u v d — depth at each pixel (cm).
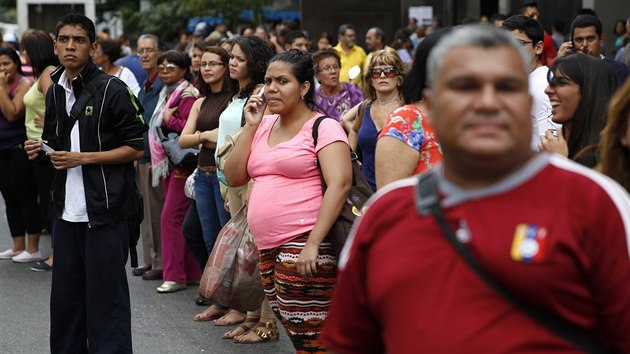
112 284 1111
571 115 839
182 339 1355
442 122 461
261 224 991
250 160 1018
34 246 1936
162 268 1697
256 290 1156
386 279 469
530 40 1241
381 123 1205
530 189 455
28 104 1795
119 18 7719
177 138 1570
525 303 447
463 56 455
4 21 9075
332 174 961
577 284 448
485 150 447
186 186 1473
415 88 899
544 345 446
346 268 508
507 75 450
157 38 1806
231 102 1334
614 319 456
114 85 1105
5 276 1811
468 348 447
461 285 452
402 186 488
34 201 1917
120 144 1114
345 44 2714
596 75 832
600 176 459
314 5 3725
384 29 3747
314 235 955
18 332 1423
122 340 1116
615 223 450
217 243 1168
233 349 1301
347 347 525
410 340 460
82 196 1109
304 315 988
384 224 484
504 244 446
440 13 3956
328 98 1730
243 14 6544
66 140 1115
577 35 1488
